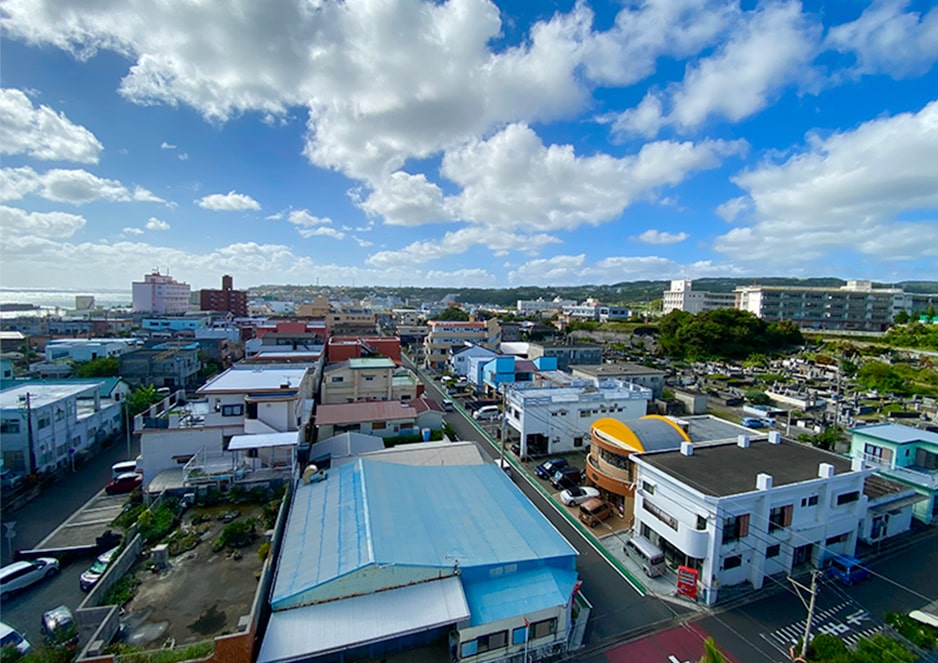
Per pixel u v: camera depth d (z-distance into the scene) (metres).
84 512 27.25
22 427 29.84
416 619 15.77
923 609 19.98
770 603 20.27
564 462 34.38
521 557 18.91
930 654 16.88
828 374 71.81
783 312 131.00
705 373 75.62
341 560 17.45
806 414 50.44
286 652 14.24
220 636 13.88
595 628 18.77
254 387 29.97
